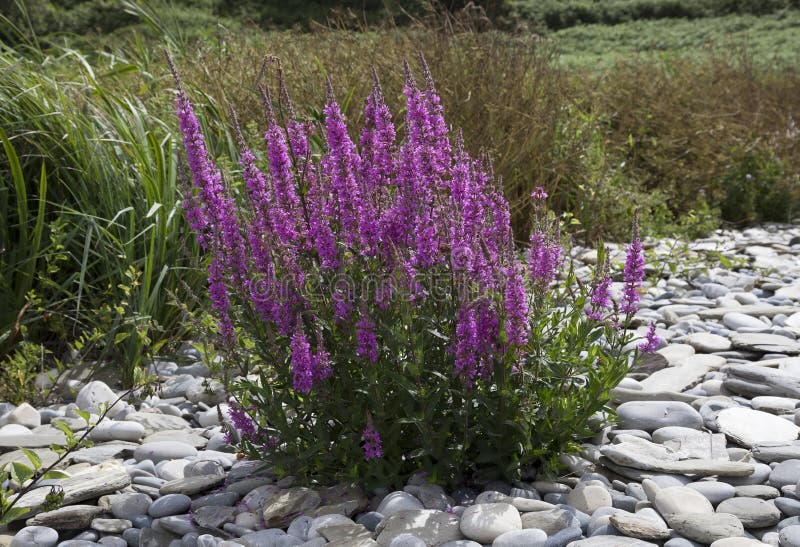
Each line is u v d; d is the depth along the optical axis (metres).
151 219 4.88
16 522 2.93
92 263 4.61
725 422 3.45
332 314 2.88
